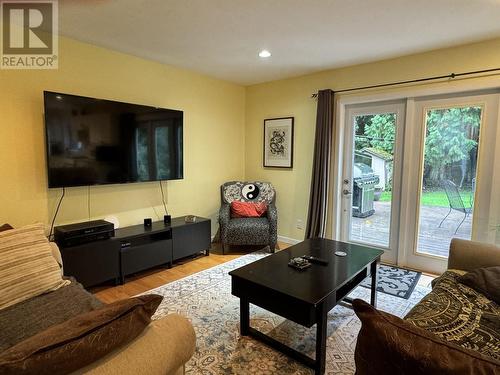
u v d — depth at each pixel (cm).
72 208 302
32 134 273
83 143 288
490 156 296
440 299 177
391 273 332
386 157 362
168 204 390
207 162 434
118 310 95
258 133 470
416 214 342
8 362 71
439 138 324
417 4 221
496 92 289
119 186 339
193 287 294
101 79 315
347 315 243
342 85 379
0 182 258
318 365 176
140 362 91
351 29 265
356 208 390
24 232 190
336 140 388
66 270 261
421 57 321
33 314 160
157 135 351
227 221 393
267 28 265
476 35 275
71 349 80
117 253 296
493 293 177
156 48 316
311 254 249
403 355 75
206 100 424
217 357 192
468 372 67
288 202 442
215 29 267
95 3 223
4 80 257
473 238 310
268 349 200
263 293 194
